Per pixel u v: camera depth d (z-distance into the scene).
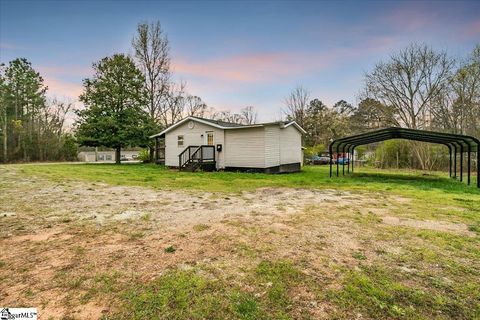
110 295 2.13
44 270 2.57
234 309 1.95
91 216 4.61
